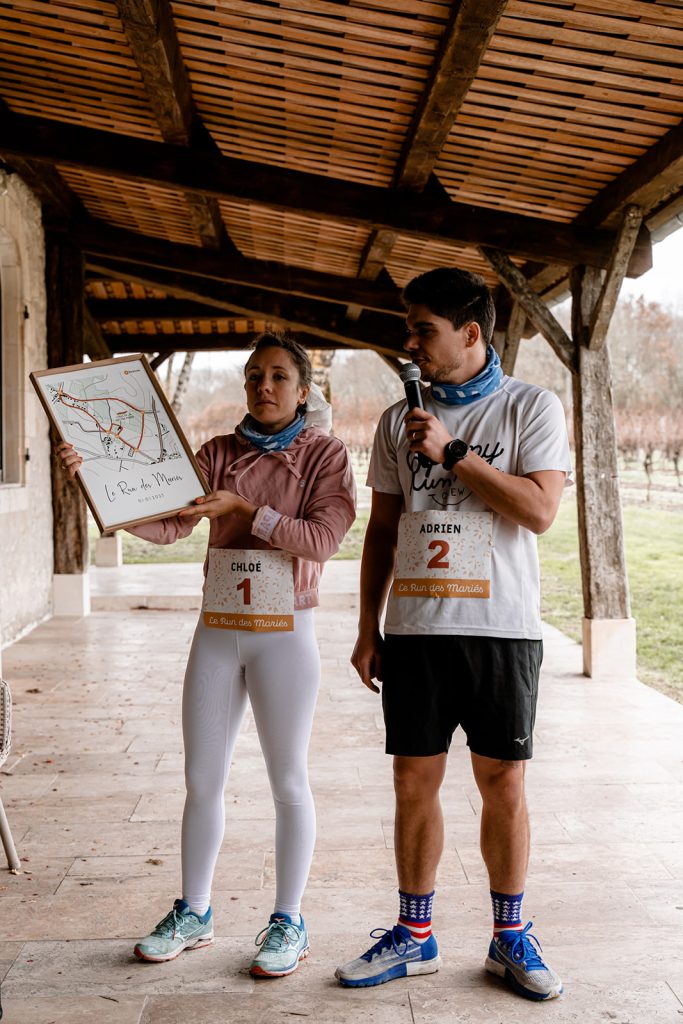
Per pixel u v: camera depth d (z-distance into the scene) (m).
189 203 6.45
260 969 2.25
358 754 4.24
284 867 2.33
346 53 4.23
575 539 15.55
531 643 2.17
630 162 4.94
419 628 2.16
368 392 31.19
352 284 8.30
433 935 2.41
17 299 7.11
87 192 7.51
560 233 5.62
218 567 2.32
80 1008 2.13
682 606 9.55
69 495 8.03
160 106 4.83
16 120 5.51
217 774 2.36
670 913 2.63
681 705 5.18
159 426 2.29
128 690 5.41
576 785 3.79
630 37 3.71
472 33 3.60
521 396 2.18
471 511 2.17
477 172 5.39
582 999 2.17
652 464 22.16
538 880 2.86
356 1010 2.12
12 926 2.55
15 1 4.44
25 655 6.42
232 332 12.09
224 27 4.26
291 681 2.29
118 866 2.97
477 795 3.66
